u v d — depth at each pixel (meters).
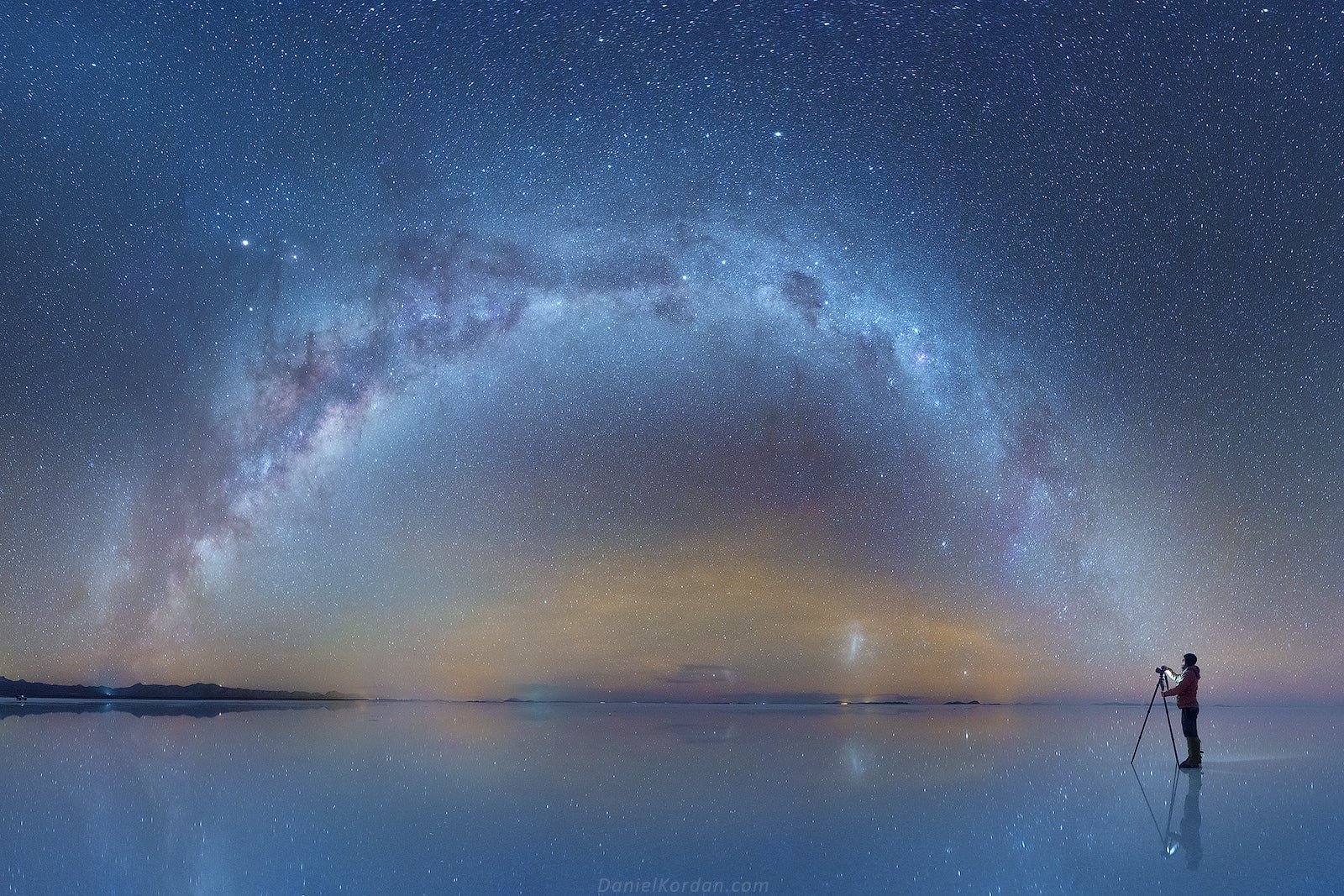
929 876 4.44
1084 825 5.73
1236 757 9.70
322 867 4.62
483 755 9.56
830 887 4.25
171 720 14.70
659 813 6.10
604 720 15.58
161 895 4.14
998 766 8.79
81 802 6.53
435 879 4.37
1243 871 4.56
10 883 4.33
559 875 4.45
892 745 10.96
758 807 6.34
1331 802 6.68
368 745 10.59
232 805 6.39
